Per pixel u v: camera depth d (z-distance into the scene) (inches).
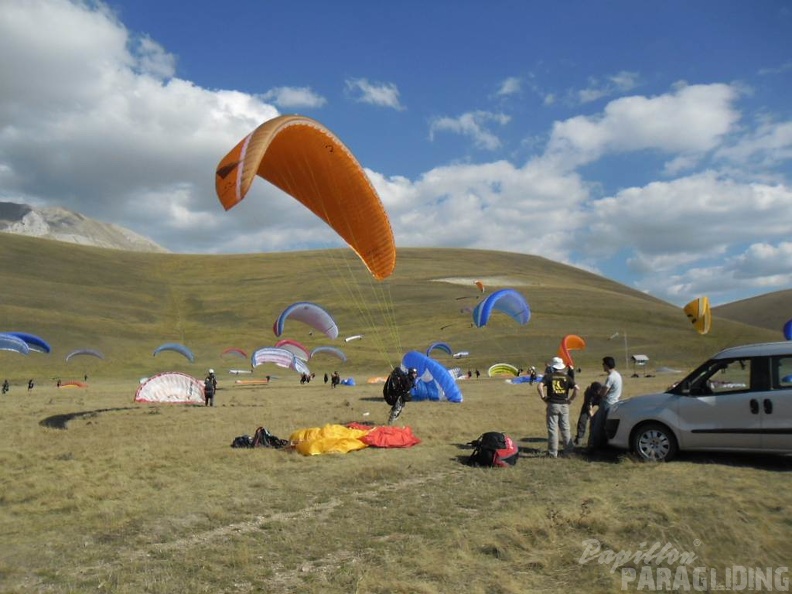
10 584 221.3
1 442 583.5
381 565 233.5
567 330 4138.8
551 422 452.1
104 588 215.9
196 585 218.1
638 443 422.9
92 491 353.1
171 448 509.7
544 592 207.5
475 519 290.8
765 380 396.5
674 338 3986.2
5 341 1035.3
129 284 5634.8
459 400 1100.5
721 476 360.5
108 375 3309.5
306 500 334.0
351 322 4675.2
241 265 6678.2
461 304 4891.7
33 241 6299.2
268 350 1839.3
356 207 655.8
